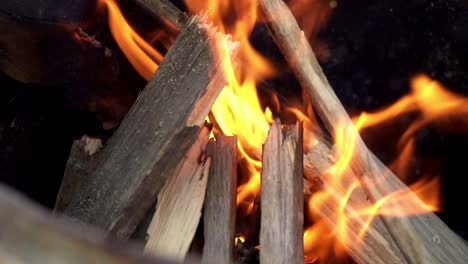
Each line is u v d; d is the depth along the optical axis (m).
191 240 0.73
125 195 0.74
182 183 0.77
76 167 0.81
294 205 0.73
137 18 1.00
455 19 0.96
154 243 0.73
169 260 0.18
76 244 0.18
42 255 0.17
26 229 0.17
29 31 0.85
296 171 0.76
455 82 0.98
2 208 0.17
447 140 1.00
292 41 0.76
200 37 0.79
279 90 1.04
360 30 1.01
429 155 1.01
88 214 0.76
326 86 0.75
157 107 0.78
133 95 1.00
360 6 1.00
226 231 0.74
